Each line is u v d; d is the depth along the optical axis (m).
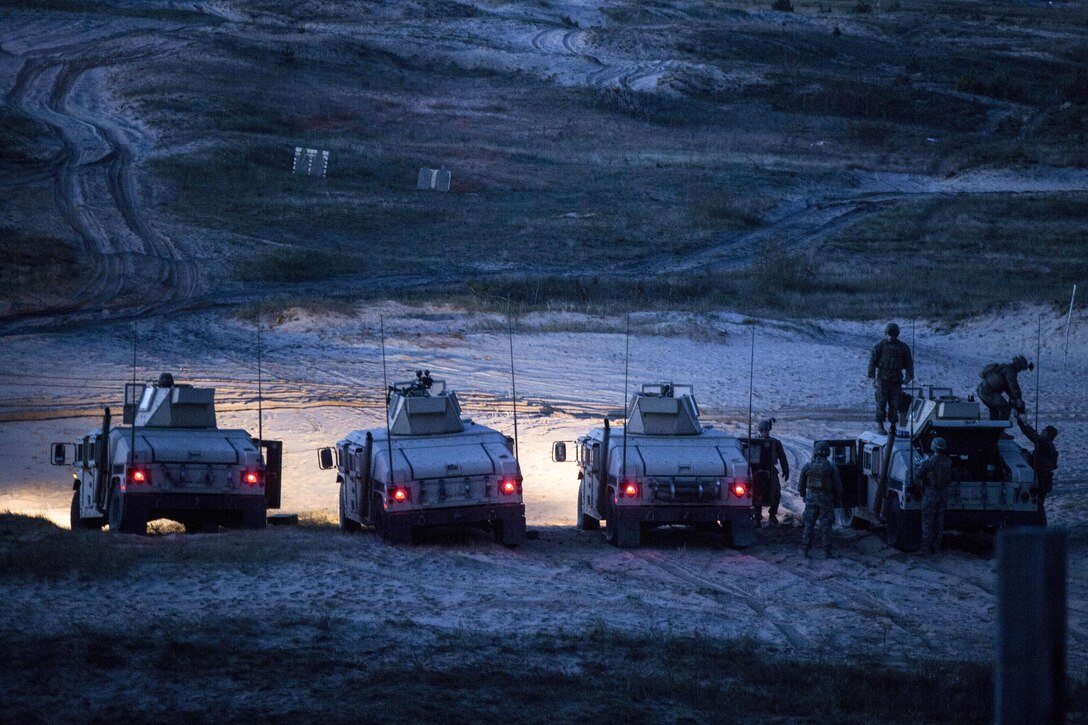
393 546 63.09
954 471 67.44
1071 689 38.75
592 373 154.50
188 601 48.72
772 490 76.25
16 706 33.03
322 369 151.25
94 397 128.62
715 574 61.22
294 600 49.94
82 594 49.09
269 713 33.28
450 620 48.09
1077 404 140.12
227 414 122.19
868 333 197.88
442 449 66.69
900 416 75.31
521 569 59.91
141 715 32.69
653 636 46.50
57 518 81.50
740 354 169.00
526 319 191.12
